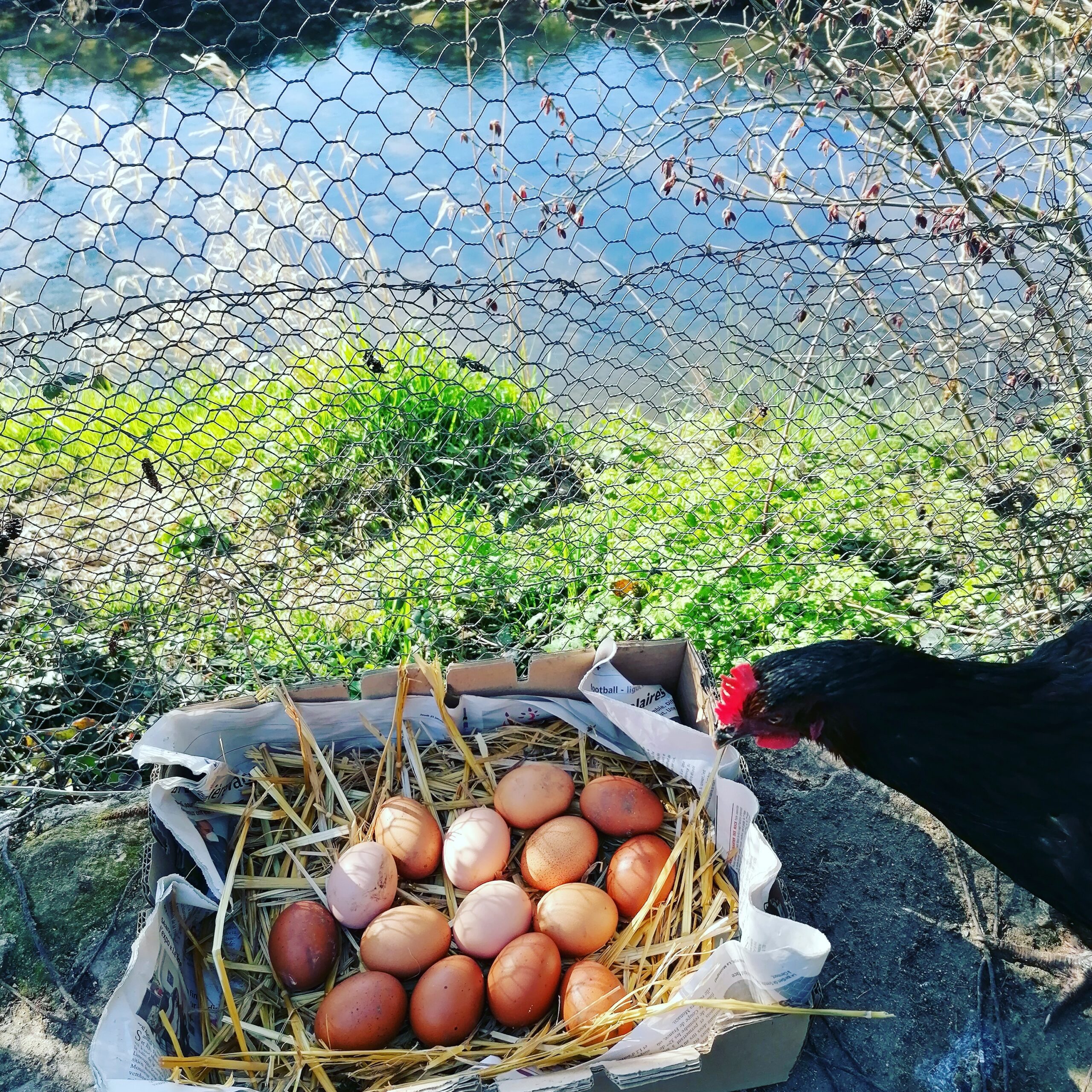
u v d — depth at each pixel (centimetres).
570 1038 68
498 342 123
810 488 104
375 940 71
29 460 106
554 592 98
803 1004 65
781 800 88
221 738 83
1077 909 70
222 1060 67
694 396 99
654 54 132
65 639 89
